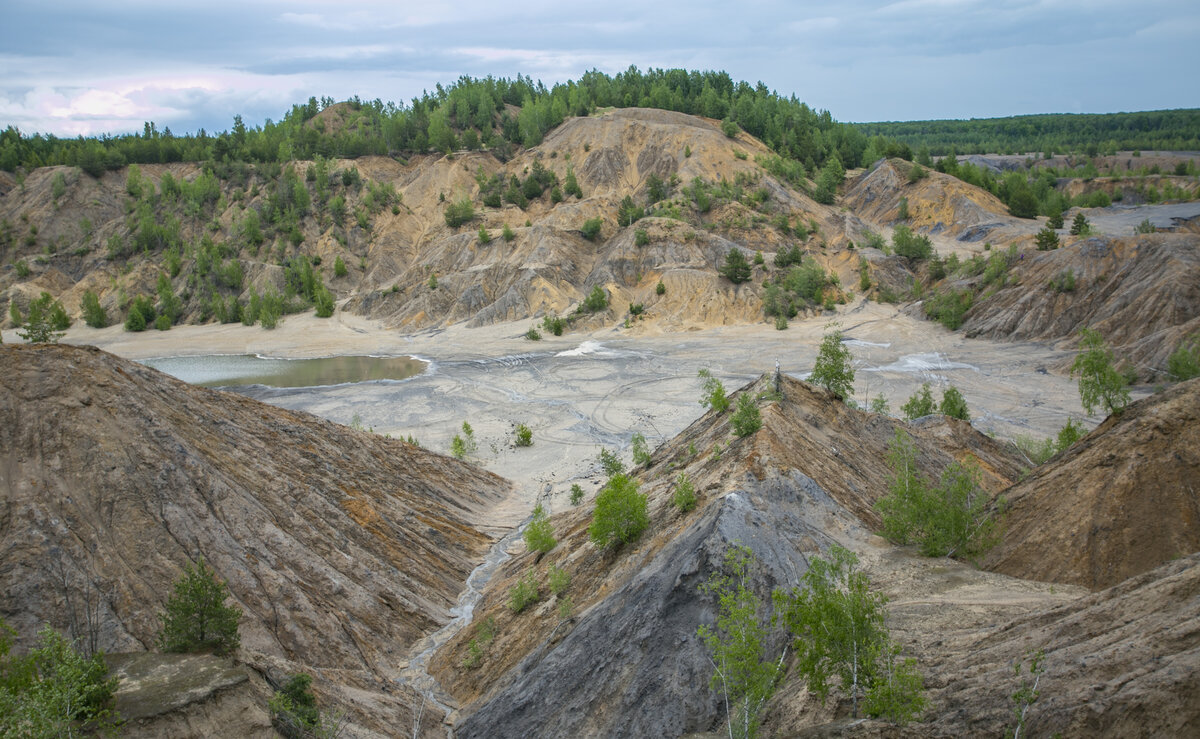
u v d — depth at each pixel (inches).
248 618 1100.5
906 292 4534.9
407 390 3472.0
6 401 1180.5
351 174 6628.9
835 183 6294.3
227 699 845.8
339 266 5856.3
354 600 1283.2
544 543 1487.5
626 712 906.7
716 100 7386.8
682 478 1267.2
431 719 1088.2
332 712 972.6
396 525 1599.4
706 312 4490.7
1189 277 3065.9
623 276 4965.6
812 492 1245.1
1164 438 1125.1
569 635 1074.7
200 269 5669.3
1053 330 3481.8
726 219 5300.2
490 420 2967.5
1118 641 669.3
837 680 786.8
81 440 1178.6
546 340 4431.6
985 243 4891.7
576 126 6904.5
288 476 1489.9
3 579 999.6
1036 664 684.7
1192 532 1041.5
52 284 5821.9
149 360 4458.7
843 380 1820.9
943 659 789.2
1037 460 2027.6
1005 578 1037.8
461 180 6697.8
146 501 1168.2
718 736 820.6
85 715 777.6
